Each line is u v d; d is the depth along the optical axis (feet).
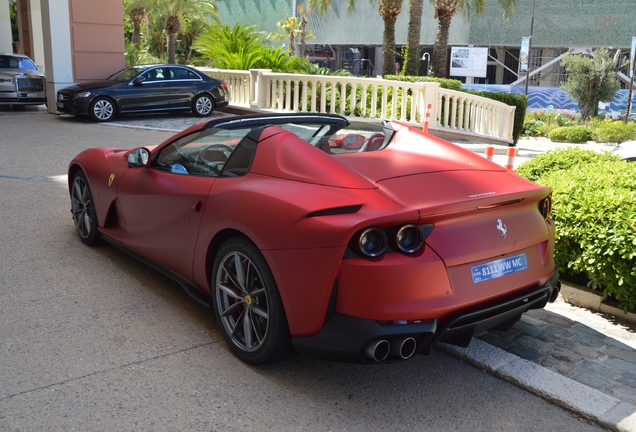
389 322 9.57
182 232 13.10
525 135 95.14
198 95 56.75
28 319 13.30
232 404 10.33
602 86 114.62
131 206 15.25
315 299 9.96
